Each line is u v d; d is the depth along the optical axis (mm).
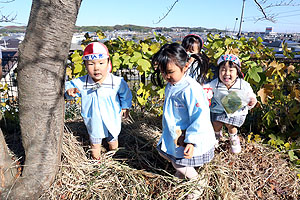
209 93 2523
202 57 2232
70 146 2666
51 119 2064
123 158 2686
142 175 2424
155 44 3281
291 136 3311
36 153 2102
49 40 1784
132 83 3645
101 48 2168
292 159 2857
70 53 3438
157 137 3127
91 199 2158
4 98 3727
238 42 3455
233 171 2514
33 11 1740
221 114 2641
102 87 2334
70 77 3426
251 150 2992
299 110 3176
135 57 3082
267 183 2512
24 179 2107
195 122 1892
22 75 1871
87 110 2396
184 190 2209
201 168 2400
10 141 3029
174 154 2068
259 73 3205
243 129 3594
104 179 2334
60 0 1690
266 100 3131
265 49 3539
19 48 1836
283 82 3258
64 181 2275
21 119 2035
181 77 1959
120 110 2535
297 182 2562
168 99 2057
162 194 2178
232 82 2523
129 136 3141
